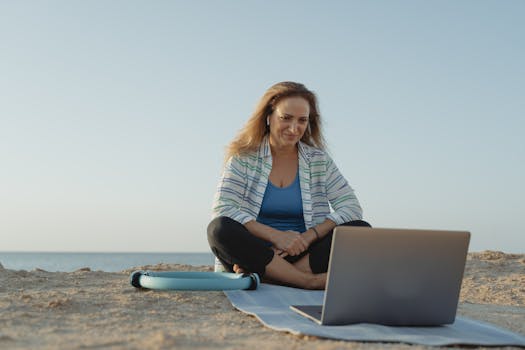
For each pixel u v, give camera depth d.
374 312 2.96
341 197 4.82
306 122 4.70
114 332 2.79
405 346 2.57
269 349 2.43
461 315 3.77
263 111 4.76
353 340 2.63
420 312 3.01
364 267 2.88
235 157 4.81
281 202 4.77
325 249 4.41
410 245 2.91
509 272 6.68
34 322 3.02
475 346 2.66
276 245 4.42
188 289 4.09
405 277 2.94
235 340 2.63
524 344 2.70
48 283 4.88
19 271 5.64
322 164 4.91
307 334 2.69
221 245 4.44
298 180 4.86
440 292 3.00
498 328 3.09
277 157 4.90
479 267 7.10
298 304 3.72
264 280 4.53
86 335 2.71
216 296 4.07
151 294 4.08
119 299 3.84
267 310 3.41
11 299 3.72
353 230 2.83
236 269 4.49
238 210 4.59
